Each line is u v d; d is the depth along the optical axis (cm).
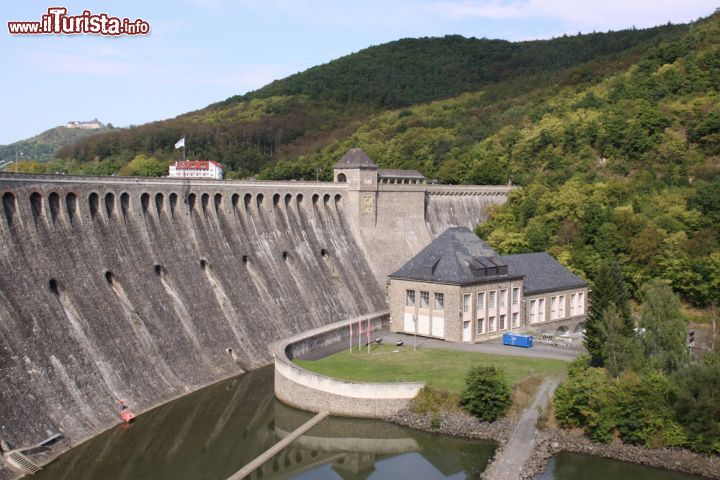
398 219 16275
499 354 10369
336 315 13525
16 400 7775
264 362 11375
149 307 10356
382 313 12650
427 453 8075
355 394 8869
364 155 15750
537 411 8431
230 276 12056
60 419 8062
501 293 11669
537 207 16988
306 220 14575
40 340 8538
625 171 17962
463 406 8500
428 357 10194
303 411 9300
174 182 11806
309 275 13662
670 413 7694
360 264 15125
